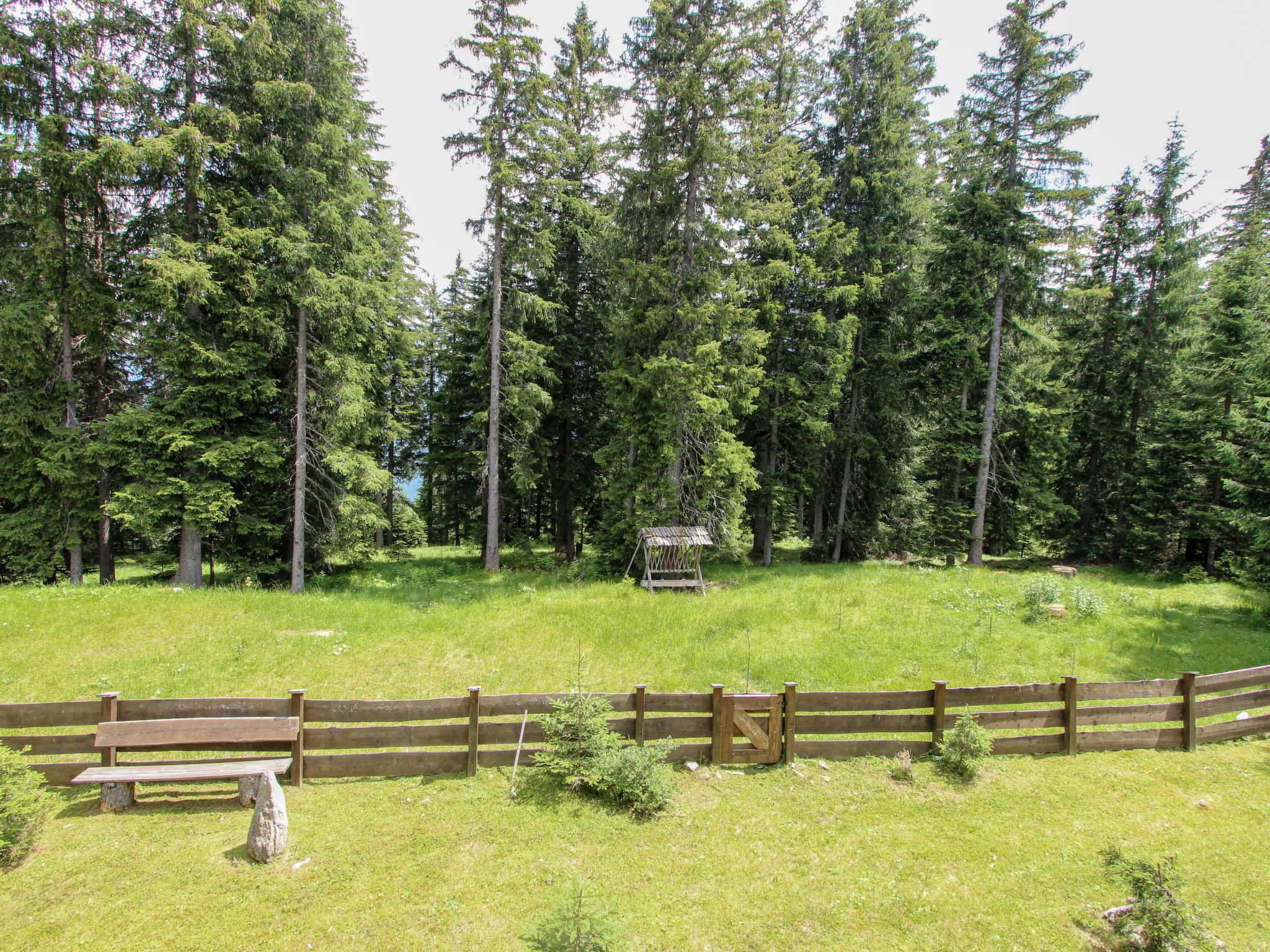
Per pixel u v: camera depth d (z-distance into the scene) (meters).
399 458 30.41
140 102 14.27
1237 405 19.88
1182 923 4.20
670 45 16.78
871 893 4.89
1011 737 7.24
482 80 18.23
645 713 7.02
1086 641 11.20
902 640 11.12
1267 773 6.94
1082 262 19.09
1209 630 12.30
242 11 14.81
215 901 4.65
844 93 20.72
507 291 19.78
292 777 6.32
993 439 21.08
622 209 17.70
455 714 6.57
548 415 22.80
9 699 8.56
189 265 13.63
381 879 4.93
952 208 19.81
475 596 15.60
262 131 15.80
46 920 4.43
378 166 22.02
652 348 17.72
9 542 15.36
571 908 4.02
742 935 4.40
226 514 15.18
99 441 15.52
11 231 14.98
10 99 13.91
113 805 5.91
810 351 20.33
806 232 20.03
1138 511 21.89
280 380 17.30
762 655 10.38
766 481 21.27
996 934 4.46
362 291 16.25
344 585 17.97
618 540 18.14
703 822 5.82
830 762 6.98
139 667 9.64
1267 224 24.03
